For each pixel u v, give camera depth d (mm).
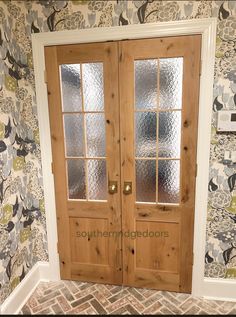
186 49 1693
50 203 2082
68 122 1957
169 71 1759
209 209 1860
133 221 2008
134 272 2090
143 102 1829
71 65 1871
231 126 1691
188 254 1964
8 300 1771
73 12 1764
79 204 2059
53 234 2135
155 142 1866
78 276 2178
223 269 1926
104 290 2078
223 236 1873
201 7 1624
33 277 2104
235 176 1777
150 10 1680
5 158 1730
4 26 1689
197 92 1730
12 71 1788
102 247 2105
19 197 1918
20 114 1909
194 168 1829
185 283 2010
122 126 1874
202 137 1763
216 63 1673
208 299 1952
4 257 1738
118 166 1938
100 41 1785
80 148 1980
